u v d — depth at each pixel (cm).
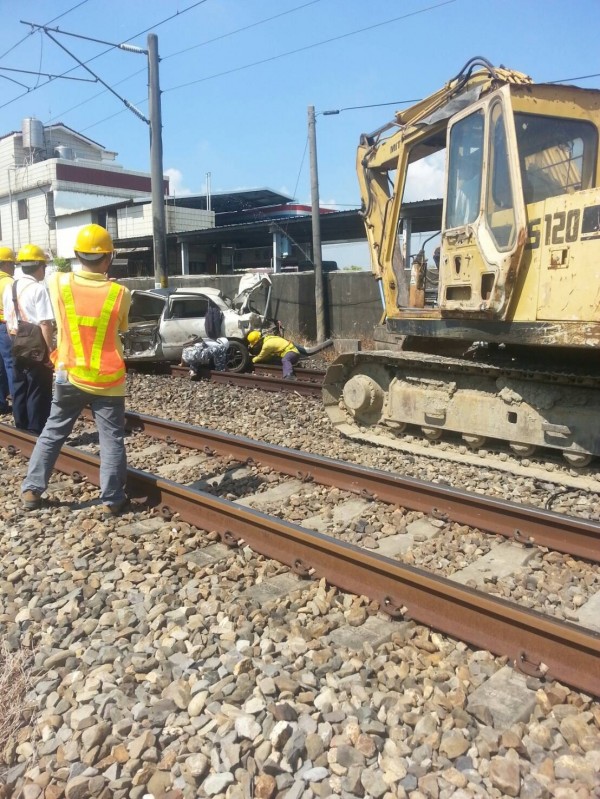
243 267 3459
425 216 1852
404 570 371
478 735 277
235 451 705
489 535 487
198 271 3259
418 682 312
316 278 1809
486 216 583
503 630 331
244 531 471
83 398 520
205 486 614
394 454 725
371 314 1866
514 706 294
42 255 684
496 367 639
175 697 300
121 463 528
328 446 764
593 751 265
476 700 299
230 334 1455
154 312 1593
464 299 623
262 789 248
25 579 425
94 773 259
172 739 277
